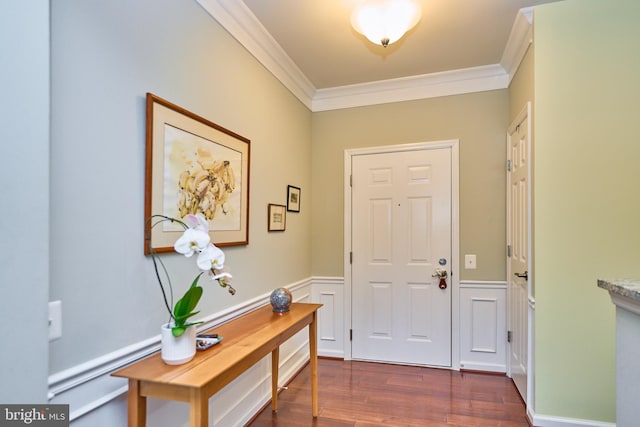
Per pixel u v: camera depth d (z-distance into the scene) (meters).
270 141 2.49
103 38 1.18
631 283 1.12
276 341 1.65
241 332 1.62
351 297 3.20
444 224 2.97
